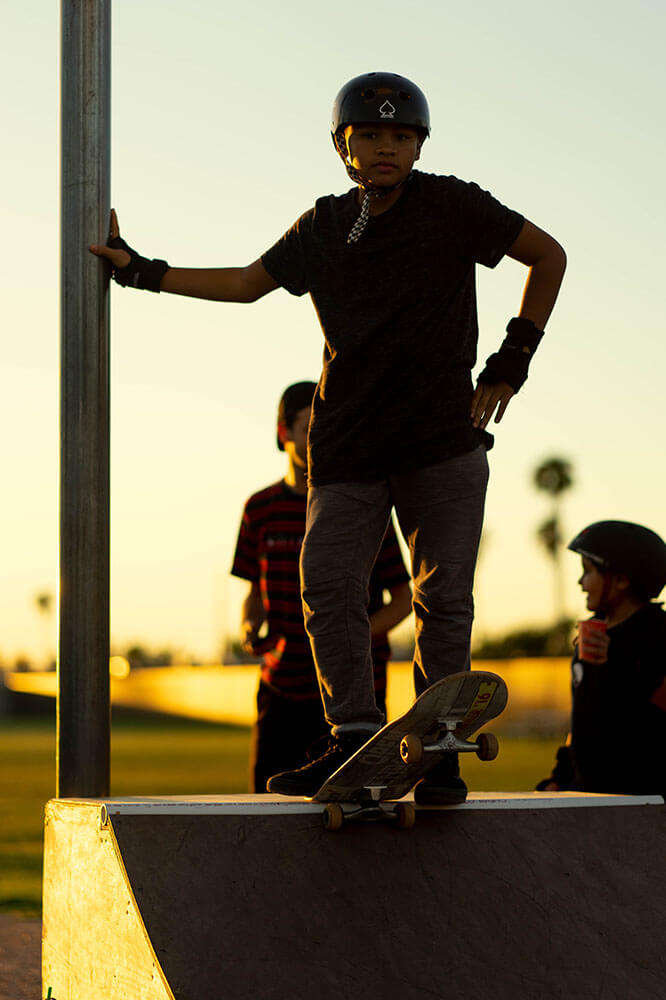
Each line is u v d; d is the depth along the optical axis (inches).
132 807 99.8
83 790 123.6
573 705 153.5
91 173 129.6
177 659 3540.8
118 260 127.8
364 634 113.3
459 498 112.3
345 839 102.2
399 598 167.8
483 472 114.1
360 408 112.7
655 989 96.0
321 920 94.2
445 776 107.7
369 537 114.5
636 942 100.3
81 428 127.6
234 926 92.0
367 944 93.5
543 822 110.6
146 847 96.8
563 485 2397.9
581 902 102.8
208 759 1058.7
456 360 112.7
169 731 2172.7
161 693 3068.4
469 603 113.2
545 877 104.3
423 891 99.3
